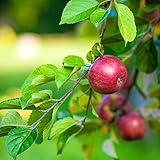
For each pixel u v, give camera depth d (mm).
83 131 1584
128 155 3848
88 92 1323
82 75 1027
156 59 1422
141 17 1352
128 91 1643
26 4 14523
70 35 15898
